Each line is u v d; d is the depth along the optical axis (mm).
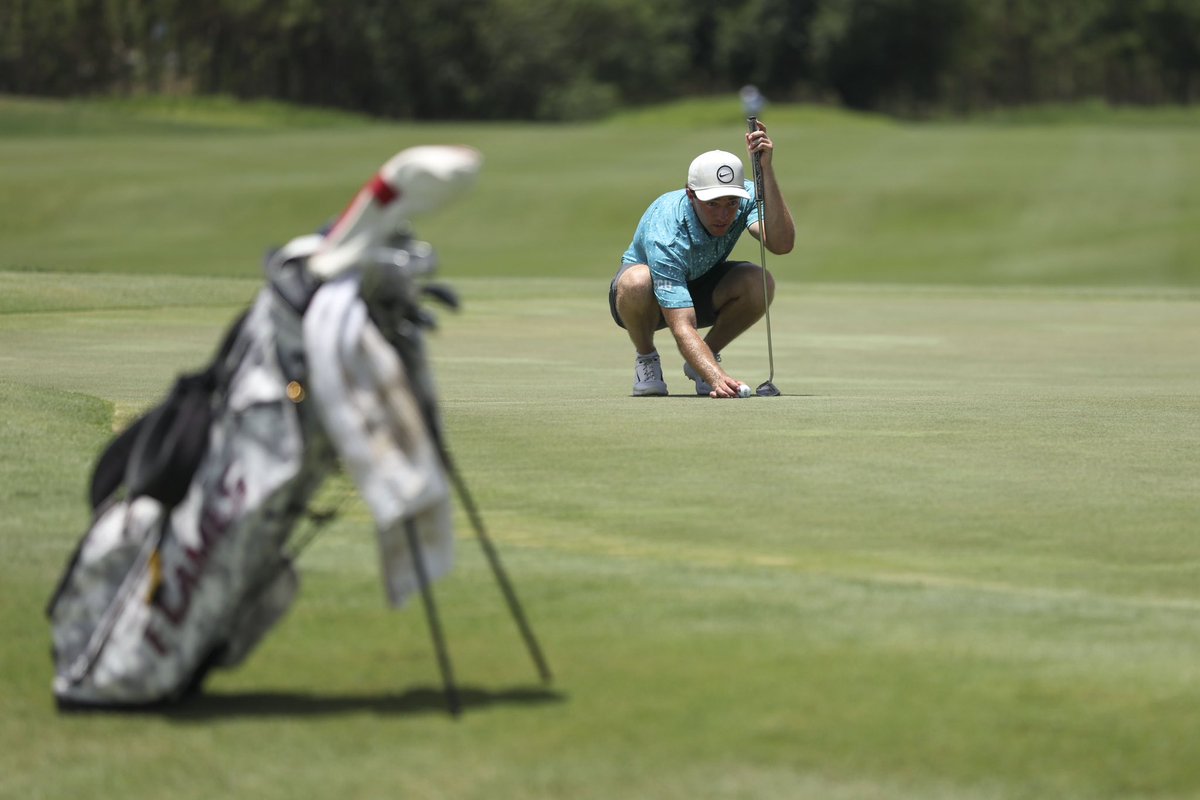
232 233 122062
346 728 10648
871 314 59438
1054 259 113375
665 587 14188
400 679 11719
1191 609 13539
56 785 9711
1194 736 10383
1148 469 20391
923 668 11836
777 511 17656
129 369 32844
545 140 164000
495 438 22688
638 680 11594
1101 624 13039
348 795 9438
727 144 158375
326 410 10602
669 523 17016
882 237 121938
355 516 17000
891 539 16297
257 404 10867
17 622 13164
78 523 16516
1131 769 9828
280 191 130750
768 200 30000
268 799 9414
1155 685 11430
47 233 121000
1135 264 111188
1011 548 15906
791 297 68375
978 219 125562
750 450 21734
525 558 15305
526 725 10641
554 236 121750
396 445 10672
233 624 11336
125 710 11125
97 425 23016
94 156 149500
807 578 14578
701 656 12164
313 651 12414
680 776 9680
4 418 22516
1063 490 18922
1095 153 151500
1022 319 57562
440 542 11188
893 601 13727
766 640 12586
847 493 18688
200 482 10945
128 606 11102
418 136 166750
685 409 26469
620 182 134625
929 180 134500
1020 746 10219
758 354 42656
